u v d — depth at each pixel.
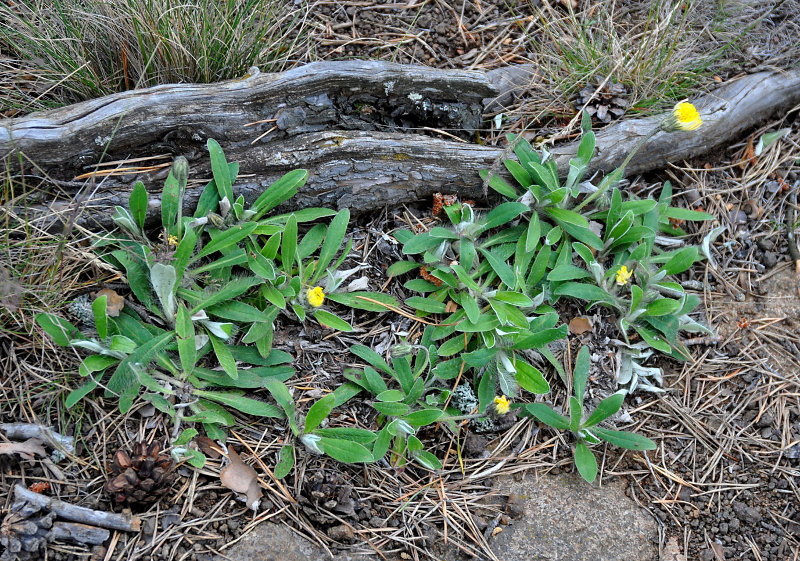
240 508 0.87
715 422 0.95
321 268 0.93
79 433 0.87
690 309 0.96
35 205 0.91
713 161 1.04
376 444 0.89
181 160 0.90
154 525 0.85
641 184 1.03
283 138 0.96
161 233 0.92
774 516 0.92
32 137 0.90
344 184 0.96
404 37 1.06
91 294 0.90
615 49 1.03
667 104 1.03
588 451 0.92
